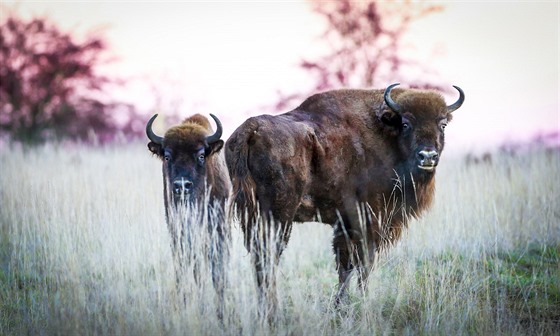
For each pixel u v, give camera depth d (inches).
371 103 1186.6
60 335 982.4
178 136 1208.2
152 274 1132.5
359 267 1134.4
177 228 1073.5
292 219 1056.8
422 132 1139.9
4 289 1186.0
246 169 1029.2
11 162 1983.3
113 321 992.9
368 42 2886.3
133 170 1823.3
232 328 971.9
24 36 3484.3
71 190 1523.1
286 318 1026.7
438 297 1085.8
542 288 1181.1
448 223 1288.1
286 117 1099.9
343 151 1131.3
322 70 2844.5
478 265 1241.4
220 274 1069.1
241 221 1050.1
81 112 3457.2
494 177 1658.5
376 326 1023.6
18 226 1421.0
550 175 1631.4
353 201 1140.5
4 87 3452.3
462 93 1194.6
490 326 1040.8
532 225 1416.1
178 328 949.2
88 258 1173.1
